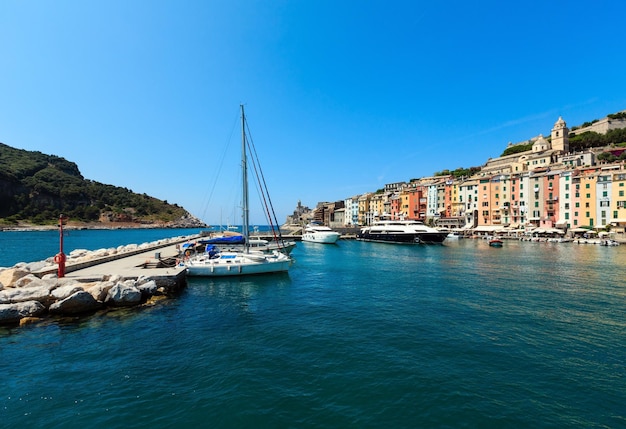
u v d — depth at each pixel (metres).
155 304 20.16
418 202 122.81
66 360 11.98
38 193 178.38
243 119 34.84
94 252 37.94
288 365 11.52
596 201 79.00
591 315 17.70
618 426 8.15
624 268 35.84
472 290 24.45
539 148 116.31
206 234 77.12
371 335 14.57
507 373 10.92
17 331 14.98
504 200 97.69
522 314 17.88
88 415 8.62
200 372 11.02
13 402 9.23
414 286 26.19
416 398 9.36
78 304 17.48
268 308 19.41
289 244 50.91
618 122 114.62
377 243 79.31
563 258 45.84
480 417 8.48
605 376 10.74
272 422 8.28
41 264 28.27
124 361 11.91
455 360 11.91
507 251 57.25
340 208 173.00
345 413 8.66
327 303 20.61
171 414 8.64
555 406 9.02
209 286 26.23
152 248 44.97
